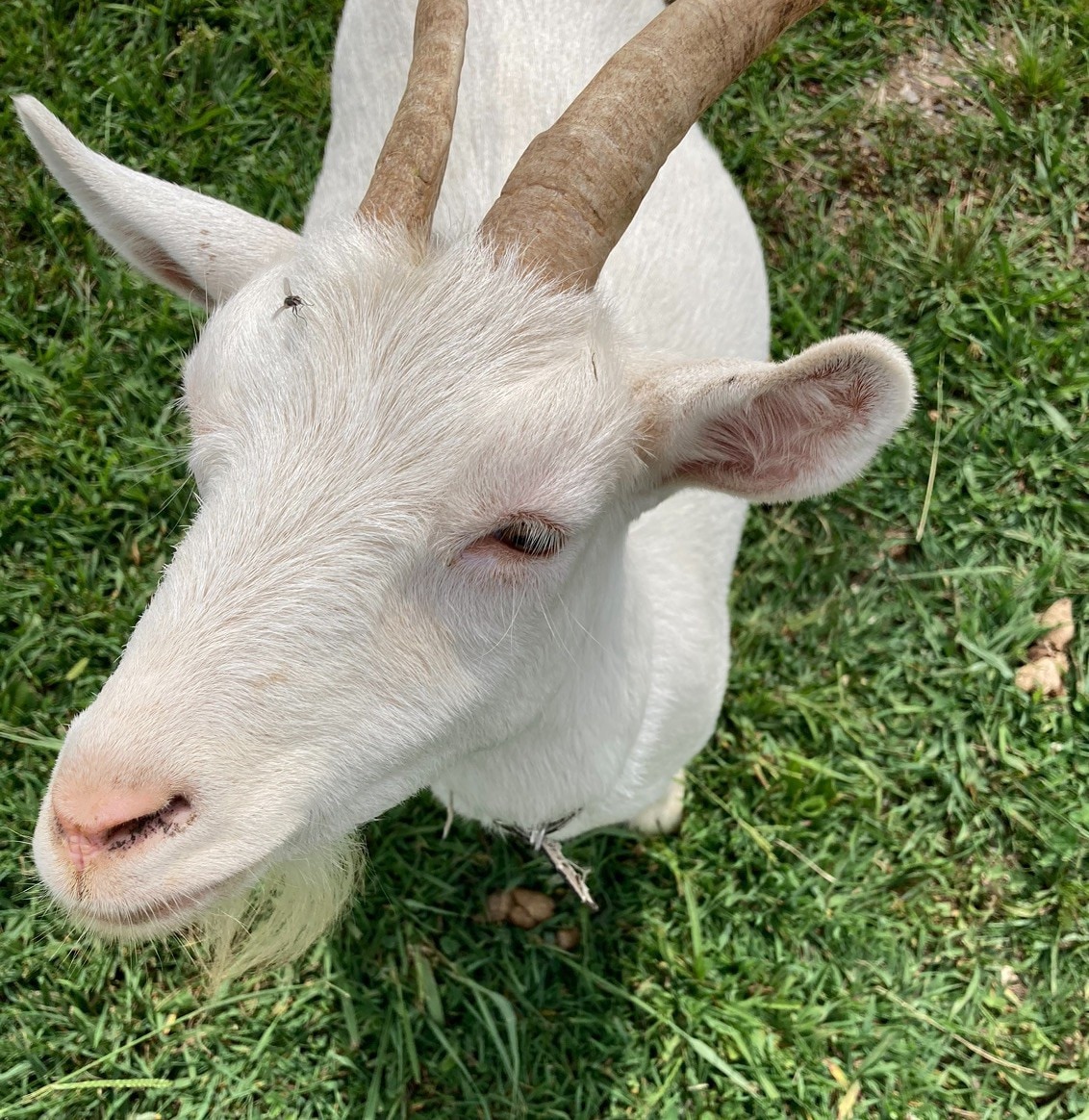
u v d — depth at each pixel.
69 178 0.57
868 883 0.92
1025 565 1.03
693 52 0.46
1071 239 1.13
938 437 1.05
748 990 0.90
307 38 1.20
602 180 0.46
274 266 0.51
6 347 1.06
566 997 0.89
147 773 0.41
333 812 0.49
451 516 0.45
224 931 0.63
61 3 1.19
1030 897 0.92
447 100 0.48
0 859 0.89
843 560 1.02
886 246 1.12
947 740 0.97
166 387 1.06
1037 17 1.20
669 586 0.74
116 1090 0.84
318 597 0.44
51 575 0.99
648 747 0.74
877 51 1.20
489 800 0.69
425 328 0.45
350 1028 0.86
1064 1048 0.87
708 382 0.49
